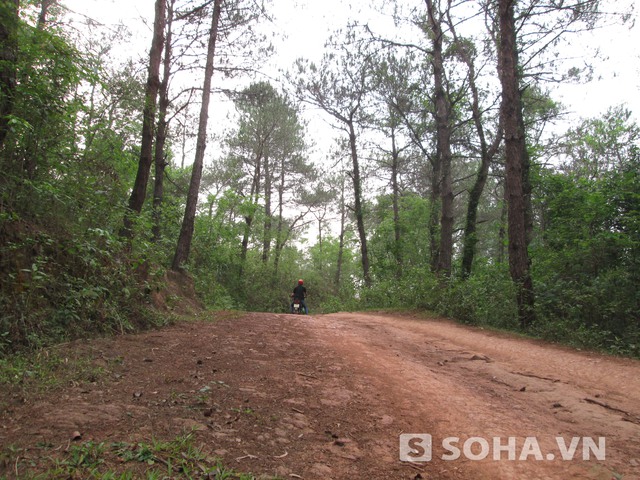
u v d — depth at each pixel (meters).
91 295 5.89
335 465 2.96
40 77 6.10
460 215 40.31
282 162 36.09
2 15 5.59
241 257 27.11
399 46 17.00
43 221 6.01
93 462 2.52
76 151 7.09
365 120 26.22
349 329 9.91
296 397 4.31
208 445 2.99
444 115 17.17
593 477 2.94
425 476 2.89
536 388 5.30
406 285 16.52
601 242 11.15
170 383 4.29
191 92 14.26
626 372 6.27
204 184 36.09
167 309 8.70
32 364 4.21
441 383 5.33
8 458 2.46
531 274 11.61
